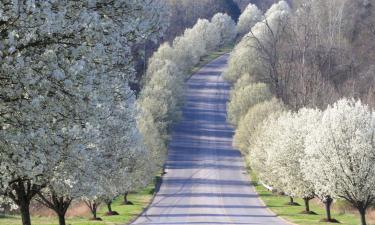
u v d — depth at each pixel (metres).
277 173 104.56
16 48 26.44
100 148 48.66
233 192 139.00
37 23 25.55
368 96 152.38
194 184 150.00
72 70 26.62
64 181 35.25
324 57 197.50
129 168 92.88
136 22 32.09
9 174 30.30
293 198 132.62
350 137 74.50
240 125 171.00
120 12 31.91
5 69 25.67
